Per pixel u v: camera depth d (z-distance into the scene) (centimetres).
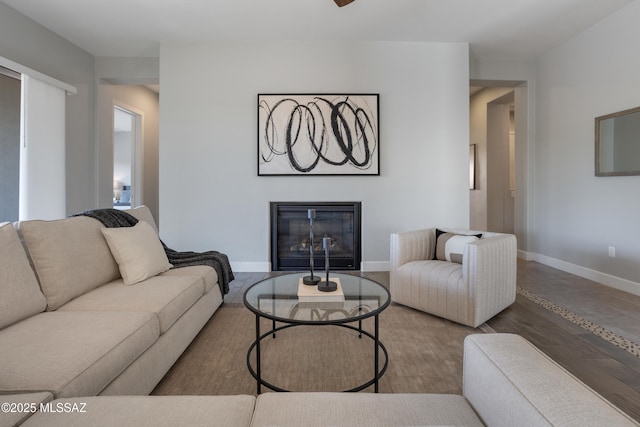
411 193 385
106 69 412
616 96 318
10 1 296
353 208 387
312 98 374
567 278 355
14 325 137
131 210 267
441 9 311
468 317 225
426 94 383
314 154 377
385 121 382
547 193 411
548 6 306
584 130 356
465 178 385
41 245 162
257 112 377
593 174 345
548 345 204
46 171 328
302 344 205
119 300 170
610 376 170
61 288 163
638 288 299
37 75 311
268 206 382
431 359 187
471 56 420
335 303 166
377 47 379
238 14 319
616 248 321
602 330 225
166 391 156
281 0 295
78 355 113
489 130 559
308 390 157
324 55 377
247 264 384
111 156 439
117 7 306
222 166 378
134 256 205
